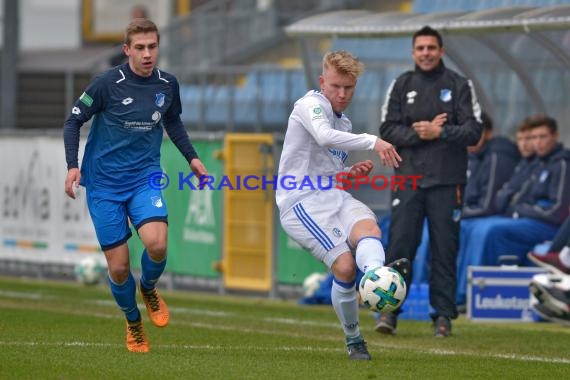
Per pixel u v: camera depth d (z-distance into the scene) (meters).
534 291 30.16
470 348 25.27
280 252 38.16
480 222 33.81
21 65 82.56
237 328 28.75
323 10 61.91
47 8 87.00
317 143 21.42
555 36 34.16
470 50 39.81
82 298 37.06
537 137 34.00
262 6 65.44
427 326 30.25
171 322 30.17
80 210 43.06
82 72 69.56
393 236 28.19
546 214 33.41
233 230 39.28
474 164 35.31
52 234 44.47
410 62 42.84
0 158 46.59
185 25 65.94
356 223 21.44
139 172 22.47
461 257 33.75
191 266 40.78
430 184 27.80
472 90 27.95
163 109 22.55
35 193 45.03
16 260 46.31
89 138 22.59
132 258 42.09
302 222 21.55
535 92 36.84
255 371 20.14
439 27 32.84
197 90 54.84
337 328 29.08
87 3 85.88
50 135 44.09
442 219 27.88
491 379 20.03
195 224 40.50
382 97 42.84
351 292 21.58
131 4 84.06
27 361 20.95
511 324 31.06
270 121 50.34
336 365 21.17
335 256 21.33
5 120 54.16
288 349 24.02
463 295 33.50
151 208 22.09
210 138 39.56
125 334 26.30
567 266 31.06
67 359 21.28
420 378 19.86
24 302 35.34
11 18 53.81
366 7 60.78
